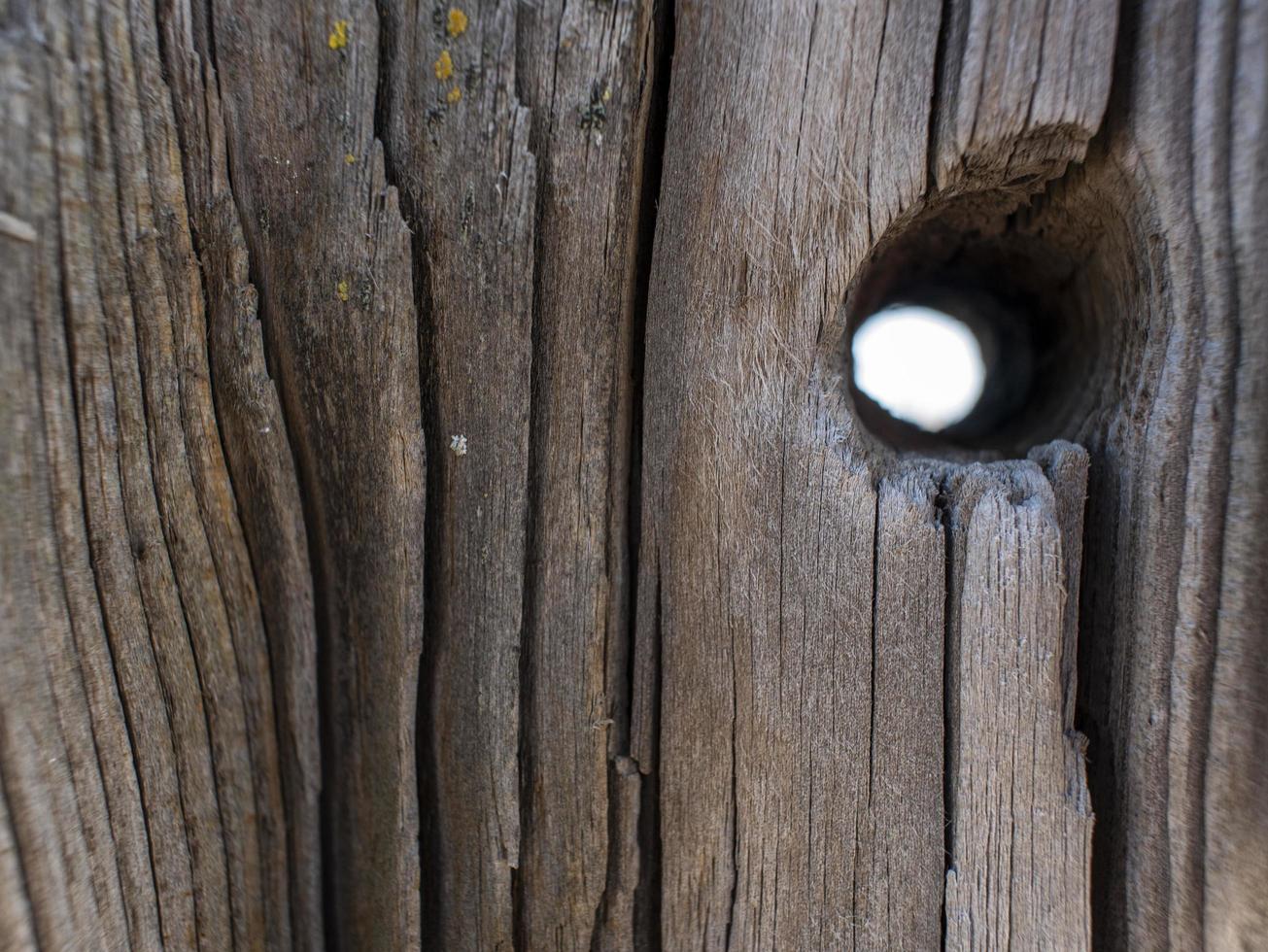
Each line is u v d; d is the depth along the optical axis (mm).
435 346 74
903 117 68
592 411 75
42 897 63
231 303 72
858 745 74
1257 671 66
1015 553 70
